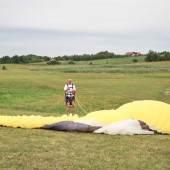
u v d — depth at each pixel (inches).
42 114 702.5
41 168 311.3
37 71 3708.2
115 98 1131.3
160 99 1131.9
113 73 3319.4
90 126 469.7
